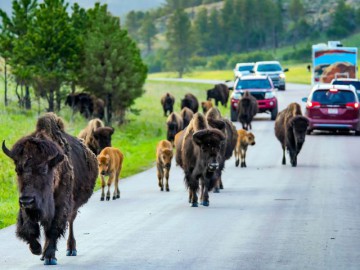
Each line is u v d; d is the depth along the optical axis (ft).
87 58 250.16
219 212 96.84
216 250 73.31
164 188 122.01
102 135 134.10
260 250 73.10
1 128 214.07
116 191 112.37
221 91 348.18
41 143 60.34
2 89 319.88
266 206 101.30
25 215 62.28
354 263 67.26
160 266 66.64
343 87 209.87
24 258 70.64
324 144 188.03
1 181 147.33
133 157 173.06
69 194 65.62
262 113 284.00
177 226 86.99
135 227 86.58
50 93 253.65
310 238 78.79
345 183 123.13
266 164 151.43
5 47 263.08
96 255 71.56
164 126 277.03
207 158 98.27
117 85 251.60
